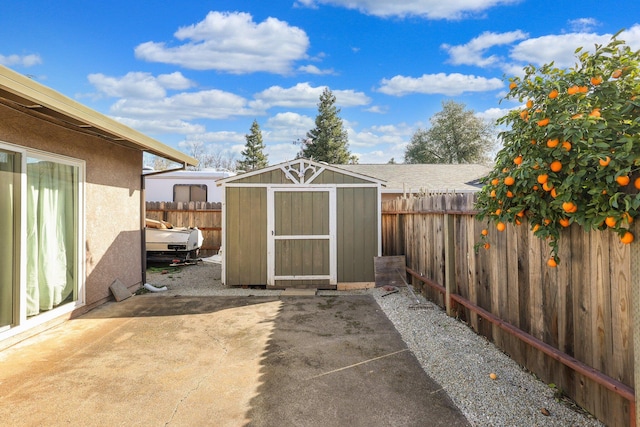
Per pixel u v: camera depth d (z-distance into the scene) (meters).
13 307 3.46
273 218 5.96
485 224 3.43
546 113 2.18
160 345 3.44
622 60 2.02
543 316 2.59
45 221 3.90
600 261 2.07
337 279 5.97
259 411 2.32
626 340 1.90
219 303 5.00
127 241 5.50
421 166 15.92
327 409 2.35
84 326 3.98
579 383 2.27
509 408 2.29
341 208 5.99
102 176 4.86
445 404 2.39
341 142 30.73
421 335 3.63
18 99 3.12
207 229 9.97
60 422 2.19
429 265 4.91
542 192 2.30
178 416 2.26
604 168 1.84
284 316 4.39
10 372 2.84
